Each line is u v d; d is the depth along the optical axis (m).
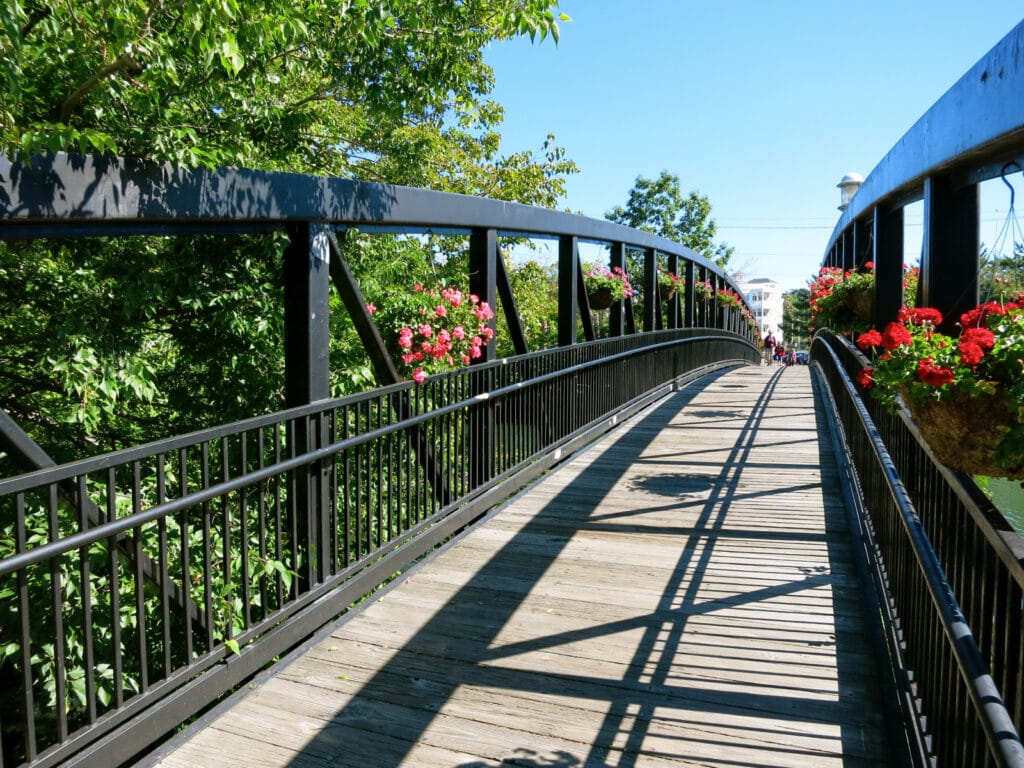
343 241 5.01
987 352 2.29
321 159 7.61
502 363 5.61
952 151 3.28
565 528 5.12
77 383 4.13
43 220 2.62
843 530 4.95
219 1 2.86
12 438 2.37
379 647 3.43
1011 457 2.17
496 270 5.92
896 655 2.91
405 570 4.35
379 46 4.86
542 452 6.45
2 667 3.41
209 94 4.16
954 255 3.77
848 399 6.22
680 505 5.59
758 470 6.61
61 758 2.24
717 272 16.55
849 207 7.54
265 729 2.78
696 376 13.93
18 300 4.53
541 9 3.99
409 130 8.84
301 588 3.60
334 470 3.69
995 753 1.29
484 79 8.30
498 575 4.30
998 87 2.70
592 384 7.94
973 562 2.02
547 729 2.76
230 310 4.56
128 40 2.96
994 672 1.79
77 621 3.62
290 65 4.52
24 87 3.13
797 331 53.78
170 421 5.39
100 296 4.31
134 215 2.91
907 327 2.85
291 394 3.83
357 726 2.79
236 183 3.34
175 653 4.10
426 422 4.61
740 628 3.56
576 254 7.59
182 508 2.68
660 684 3.06
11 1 2.11
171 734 3.73
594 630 3.57
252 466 4.94
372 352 4.36
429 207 4.83
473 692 3.03
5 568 2.04
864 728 2.73
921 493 3.01
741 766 2.52
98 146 2.57
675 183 35.06
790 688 3.01
